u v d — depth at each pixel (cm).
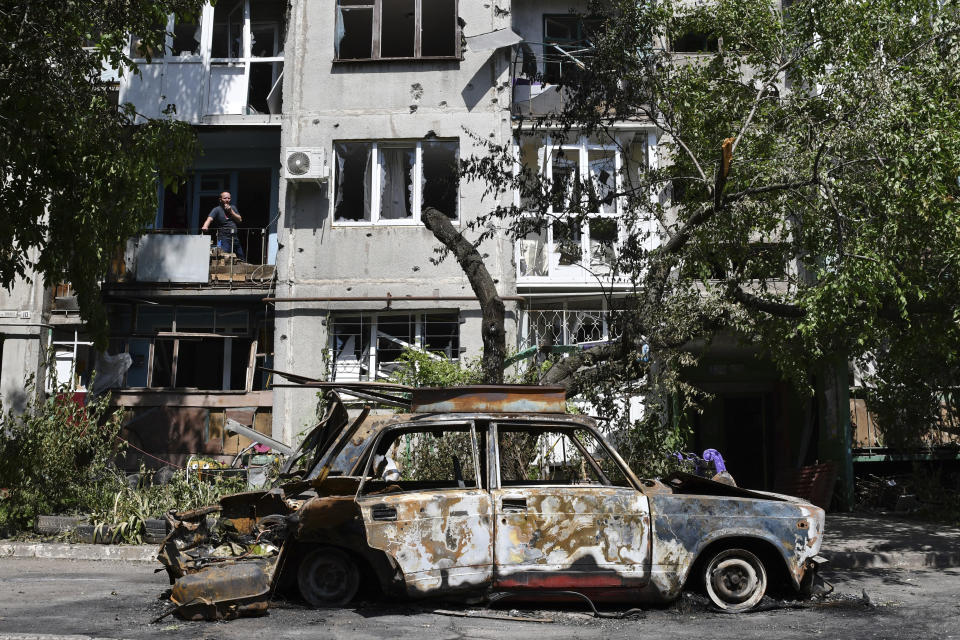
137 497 1141
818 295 913
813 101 1068
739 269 1170
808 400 1680
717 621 591
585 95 1067
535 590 602
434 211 1013
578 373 984
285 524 611
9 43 956
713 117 1205
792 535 632
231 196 1836
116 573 870
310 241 1616
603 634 538
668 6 1185
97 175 1094
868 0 1032
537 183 1058
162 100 1725
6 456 1191
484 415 644
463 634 528
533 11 1773
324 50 1683
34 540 1101
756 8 1185
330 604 612
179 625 550
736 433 1848
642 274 1452
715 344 1670
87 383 1727
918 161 885
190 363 1786
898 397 1516
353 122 1656
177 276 1691
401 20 1738
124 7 1047
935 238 965
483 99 1653
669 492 653
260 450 1498
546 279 1606
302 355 1583
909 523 1298
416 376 1389
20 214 1101
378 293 1591
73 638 499
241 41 1789
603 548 607
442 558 596
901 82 961
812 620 600
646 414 1212
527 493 613
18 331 1700
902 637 545
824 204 977
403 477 862
